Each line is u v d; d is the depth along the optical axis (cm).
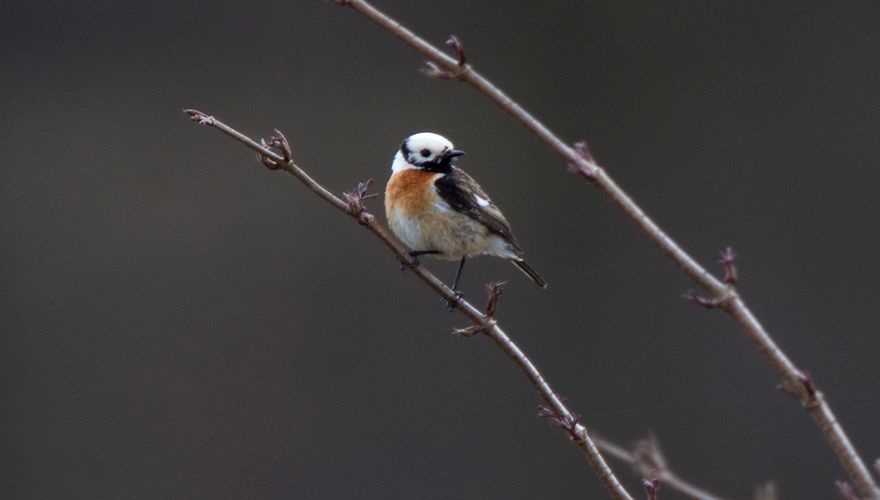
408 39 461
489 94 451
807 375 404
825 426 401
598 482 1388
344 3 466
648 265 1501
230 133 591
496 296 579
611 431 1448
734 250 1530
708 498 669
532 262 1523
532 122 445
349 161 1540
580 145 443
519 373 1452
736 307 415
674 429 1438
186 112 586
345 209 613
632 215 428
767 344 410
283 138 606
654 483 529
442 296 607
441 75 454
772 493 571
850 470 395
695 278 421
